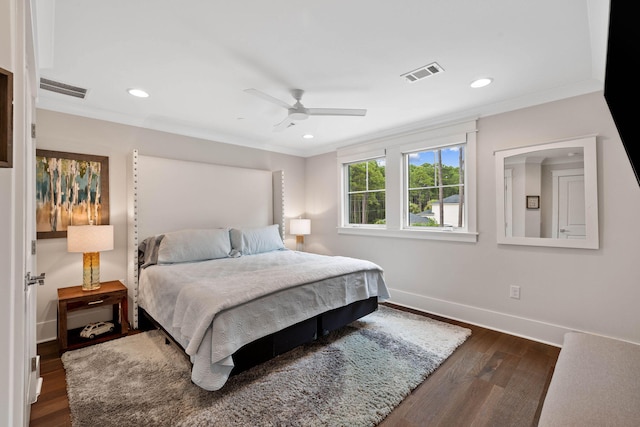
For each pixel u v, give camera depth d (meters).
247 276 2.42
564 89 2.51
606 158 2.36
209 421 1.65
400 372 2.15
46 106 2.76
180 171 3.59
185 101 2.84
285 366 2.23
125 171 3.25
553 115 2.61
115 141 3.19
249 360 2.00
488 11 1.58
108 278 3.11
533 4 1.52
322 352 2.46
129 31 1.74
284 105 2.46
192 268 2.82
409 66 2.17
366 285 2.95
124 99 2.78
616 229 2.33
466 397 1.89
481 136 3.05
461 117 3.16
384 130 3.80
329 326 2.62
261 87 2.51
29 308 1.66
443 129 3.32
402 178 3.76
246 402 1.81
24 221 1.13
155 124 3.44
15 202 1.00
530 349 2.53
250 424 1.63
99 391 1.91
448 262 3.31
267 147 4.58
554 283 2.62
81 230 2.61
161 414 1.70
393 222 3.82
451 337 2.74
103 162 3.09
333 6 1.54
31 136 1.89
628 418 0.90
